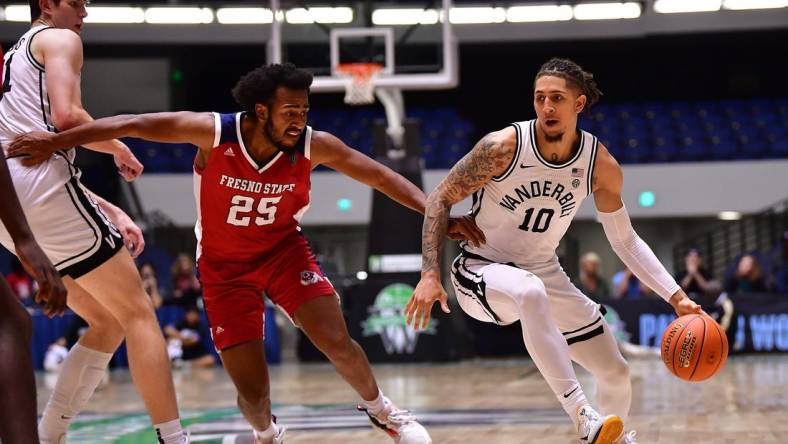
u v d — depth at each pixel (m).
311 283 4.96
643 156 22.03
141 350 4.70
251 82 4.59
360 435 6.92
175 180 21.22
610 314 15.01
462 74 25.48
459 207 20.05
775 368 12.71
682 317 5.02
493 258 5.05
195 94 24.52
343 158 4.97
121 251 4.81
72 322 15.11
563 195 4.84
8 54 4.90
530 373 12.61
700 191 20.81
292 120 4.62
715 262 22.86
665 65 25.19
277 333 15.95
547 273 5.02
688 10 21.05
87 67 22.44
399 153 14.54
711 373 4.91
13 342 3.08
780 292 16.97
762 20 21.09
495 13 20.88
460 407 8.75
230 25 21.02
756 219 21.09
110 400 10.41
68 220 4.70
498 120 25.58
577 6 20.77
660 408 8.44
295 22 15.23
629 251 5.13
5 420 2.99
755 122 22.80
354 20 15.35
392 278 14.59
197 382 12.67
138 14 20.53
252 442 6.54
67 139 4.56
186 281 15.95
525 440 6.52
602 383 5.09
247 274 4.98
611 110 23.84
